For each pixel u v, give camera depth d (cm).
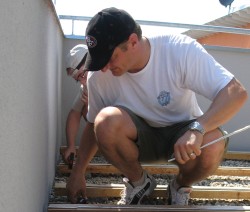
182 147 150
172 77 172
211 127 157
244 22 768
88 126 192
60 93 307
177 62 169
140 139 176
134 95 180
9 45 89
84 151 193
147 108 180
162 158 193
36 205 147
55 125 249
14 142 99
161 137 186
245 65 343
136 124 174
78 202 188
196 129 153
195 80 166
